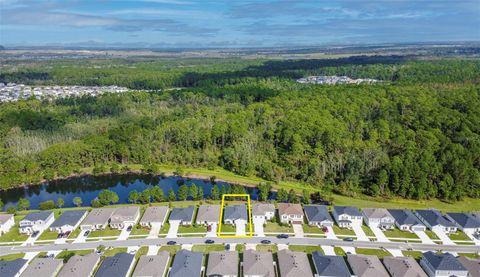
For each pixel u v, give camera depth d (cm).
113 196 13912
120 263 9731
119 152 18362
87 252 10769
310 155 17138
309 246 10950
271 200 14150
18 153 18275
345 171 15638
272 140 18625
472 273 9406
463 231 11650
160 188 15700
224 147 19112
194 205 13612
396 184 14112
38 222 11975
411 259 9975
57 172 17238
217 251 10606
